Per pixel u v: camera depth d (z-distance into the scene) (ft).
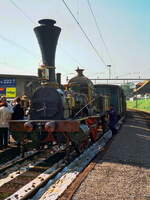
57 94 31.60
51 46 42.78
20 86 92.17
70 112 34.12
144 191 19.45
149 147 38.83
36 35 43.65
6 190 20.33
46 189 20.35
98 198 17.76
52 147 38.29
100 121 52.85
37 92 32.32
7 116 33.47
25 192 19.69
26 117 39.06
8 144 40.73
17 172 25.11
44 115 31.60
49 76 37.42
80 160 29.55
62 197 17.60
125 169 25.66
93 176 22.90
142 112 151.74
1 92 90.02
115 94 75.15
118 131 57.06
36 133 30.76
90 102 40.98
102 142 43.29
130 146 38.70
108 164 27.45
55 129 29.12
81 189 19.45
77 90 43.50
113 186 20.35
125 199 17.74
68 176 23.17
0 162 29.14
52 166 27.45
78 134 30.27
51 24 41.81
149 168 26.66
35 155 33.45
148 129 65.46
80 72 45.75
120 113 80.33
